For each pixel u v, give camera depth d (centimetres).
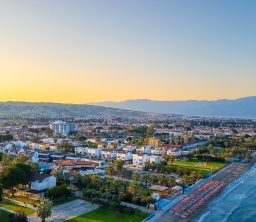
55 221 10756
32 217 10975
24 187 14250
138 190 14225
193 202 14238
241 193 16450
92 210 12019
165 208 12988
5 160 18650
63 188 13450
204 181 18525
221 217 12631
